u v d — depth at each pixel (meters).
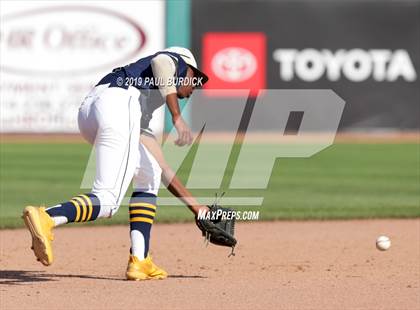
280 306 17.95
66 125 75.44
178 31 77.88
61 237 29.52
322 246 27.31
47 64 75.12
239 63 77.88
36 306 17.94
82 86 75.88
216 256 25.34
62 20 75.50
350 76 79.06
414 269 22.89
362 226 32.19
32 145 68.12
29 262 24.30
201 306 17.92
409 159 60.19
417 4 78.81
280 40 78.38
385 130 79.19
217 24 77.94
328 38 78.75
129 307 17.81
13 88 74.81
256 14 78.25
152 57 20.80
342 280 21.14
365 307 17.88
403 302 18.38
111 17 76.62
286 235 29.84
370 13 78.94
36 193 41.56
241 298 18.78
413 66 79.06
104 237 29.55
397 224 32.78
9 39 74.62
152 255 25.53
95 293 19.31
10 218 33.09
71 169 52.19
